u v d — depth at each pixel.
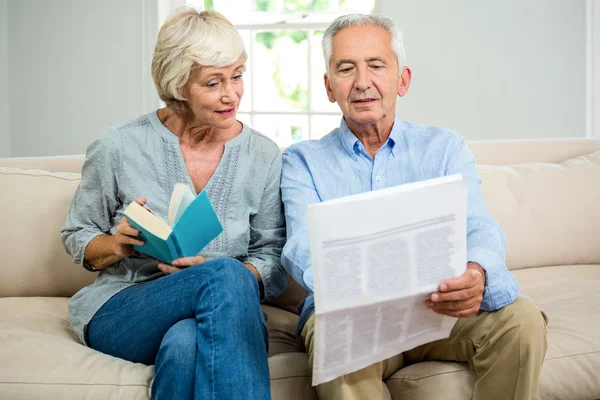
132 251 1.62
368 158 1.75
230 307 1.39
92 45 3.75
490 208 2.21
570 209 2.23
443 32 3.49
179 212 1.52
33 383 1.41
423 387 1.50
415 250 1.25
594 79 3.37
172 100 1.67
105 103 3.76
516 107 3.47
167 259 1.52
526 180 2.27
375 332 1.30
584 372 1.57
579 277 2.12
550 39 3.41
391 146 1.75
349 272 1.21
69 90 3.79
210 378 1.34
